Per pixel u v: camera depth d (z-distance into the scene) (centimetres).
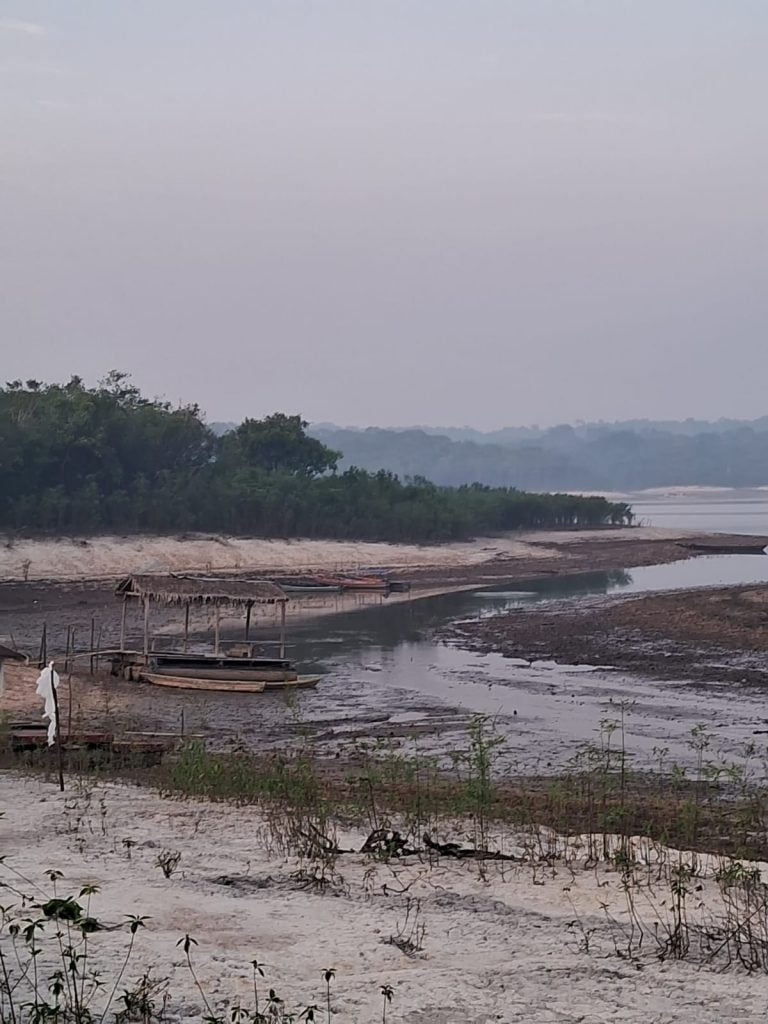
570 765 2398
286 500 10050
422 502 11312
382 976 992
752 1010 923
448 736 2892
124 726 3034
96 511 8825
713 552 10919
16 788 1931
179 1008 903
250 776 1930
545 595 7131
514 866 1390
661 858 1439
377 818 1648
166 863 1346
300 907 1206
